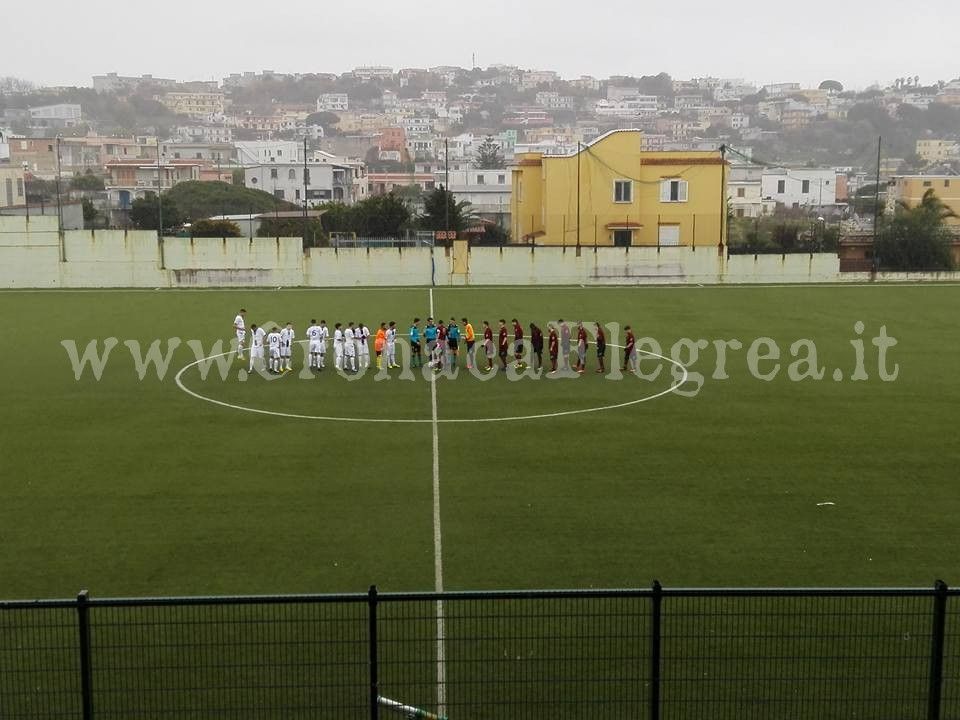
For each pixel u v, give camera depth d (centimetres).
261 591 1689
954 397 3164
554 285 6456
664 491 2214
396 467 2411
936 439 2652
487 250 6481
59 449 2584
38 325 4731
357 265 6444
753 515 2055
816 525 1995
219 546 1895
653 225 7581
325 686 1234
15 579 1739
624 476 2330
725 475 2333
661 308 5350
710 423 2833
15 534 1959
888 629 1434
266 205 10662
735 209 12794
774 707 1245
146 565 1802
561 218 7550
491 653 1357
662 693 1277
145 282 6334
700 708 1247
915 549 1867
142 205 8594
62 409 3031
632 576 1745
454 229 7744
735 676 1314
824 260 6619
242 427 2805
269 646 1395
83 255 6300
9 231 6231
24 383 3409
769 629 1435
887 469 2380
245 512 2088
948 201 11031
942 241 7019
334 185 13438
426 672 1318
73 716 1227
